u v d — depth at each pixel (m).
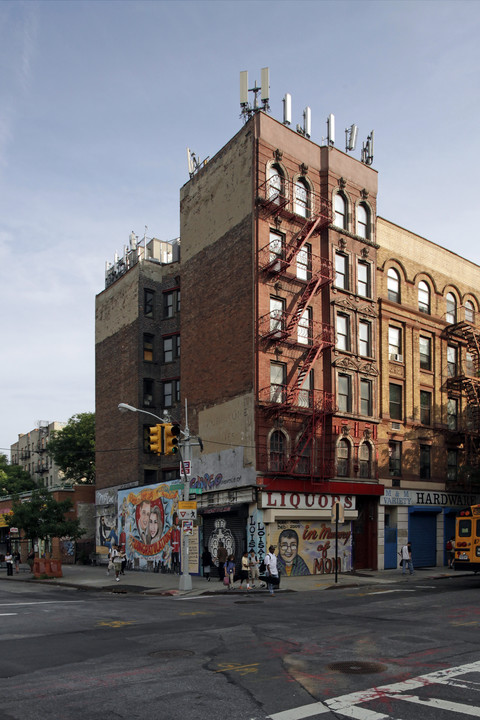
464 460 40.06
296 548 29.89
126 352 46.56
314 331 32.47
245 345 31.02
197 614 16.28
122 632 13.25
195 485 33.78
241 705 7.61
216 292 33.84
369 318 35.38
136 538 39.59
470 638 11.99
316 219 33.03
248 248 31.52
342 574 30.62
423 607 17.31
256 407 29.70
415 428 37.06
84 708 7.56
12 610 18.27
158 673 9.31
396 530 34.78
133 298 46.50
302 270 32.84
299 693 8.12
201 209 36.25
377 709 7.37
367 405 34.44
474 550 24.81
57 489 50.06
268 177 31.98
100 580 31.66
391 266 37.44
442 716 7.08
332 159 34.69
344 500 32.16
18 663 10.23
